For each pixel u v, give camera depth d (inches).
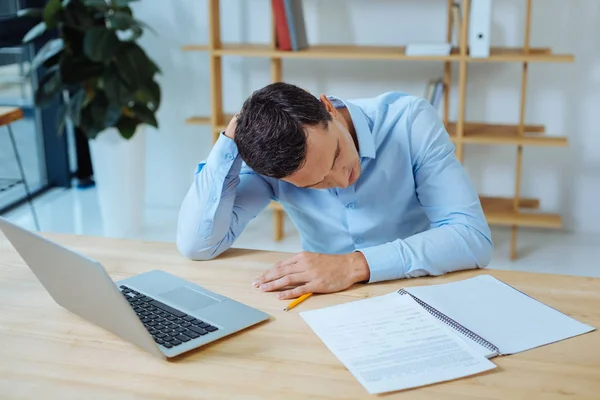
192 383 41.7
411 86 143.2
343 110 63.6
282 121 48.9
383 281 55.5
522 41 135.9
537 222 128.8
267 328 48.0
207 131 154.8
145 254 61.2
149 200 161.9
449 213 61.7
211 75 135.7
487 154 143.6
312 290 52.8
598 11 132.0
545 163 141.9
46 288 50.9
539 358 43.8
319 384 41.4
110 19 130.6
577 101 137.1
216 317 49.1
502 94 139.3
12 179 160.4
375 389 40.6
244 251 62.0
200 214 59.0
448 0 135.0
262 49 134.4
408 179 64.7
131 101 136.0
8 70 156.2
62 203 161.2
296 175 50.6
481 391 40.5
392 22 139.8
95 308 45.9
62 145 167.9
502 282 54.5
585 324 47.8
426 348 44.8
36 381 42.3
